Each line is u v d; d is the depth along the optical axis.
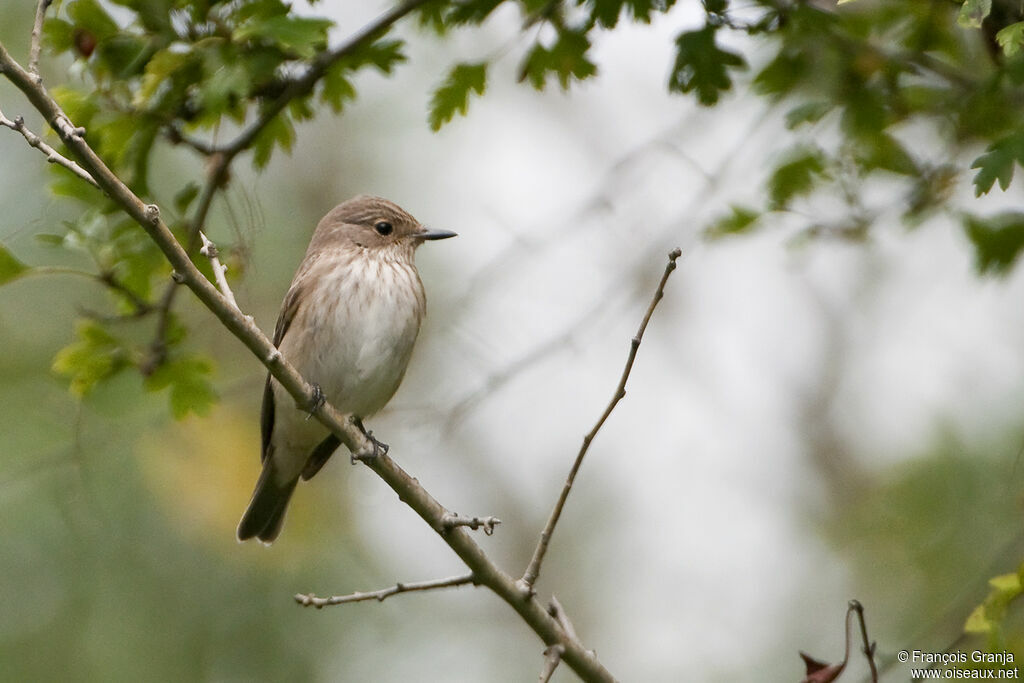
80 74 8.79
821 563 15.20
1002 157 7.43
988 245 9.70
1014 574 7.89
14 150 13.72
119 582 12.65
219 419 13.59
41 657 12.20
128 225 9.16
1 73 6.95
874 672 7.46
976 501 13.17
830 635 14.45
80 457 10.93
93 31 8.59
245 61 8.55
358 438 7.97
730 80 8.76
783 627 15.01
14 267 8.98
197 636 12.79
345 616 13.57
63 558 12.54
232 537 13.25
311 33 8.17
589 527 16.50
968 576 12.79
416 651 14.23
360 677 13.30
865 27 9.54
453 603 15.36
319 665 13.15
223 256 9.44
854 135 9.41
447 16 9.02
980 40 9.64
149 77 8.38
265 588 13.29
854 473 16.38
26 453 12.50
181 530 13.11
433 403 12.42
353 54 9.02
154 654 12.57
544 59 8.98
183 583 12.94
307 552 13.66
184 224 9.36
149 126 8.91
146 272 9.32
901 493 13.77
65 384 11.47
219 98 8.41
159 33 8.56
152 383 9.71
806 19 8.56
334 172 16.47
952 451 13.51
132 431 12.50
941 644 10.04
